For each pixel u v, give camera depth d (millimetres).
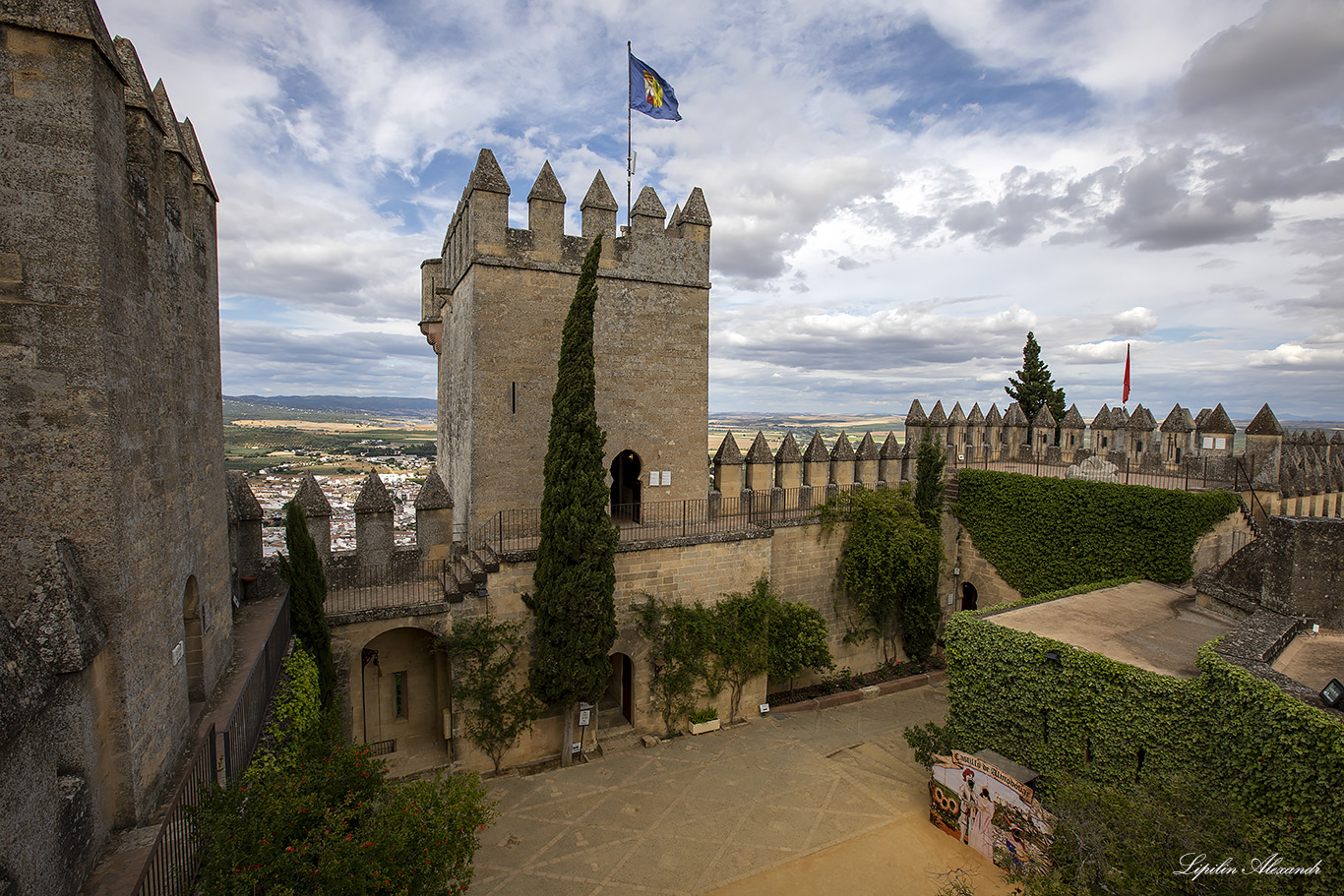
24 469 8141
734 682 23844
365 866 8383
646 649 22406
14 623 7605
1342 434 32562
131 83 9914
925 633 28938
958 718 19609
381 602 19328
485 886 15422
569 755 20656
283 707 13398
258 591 19047
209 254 14016
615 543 19672
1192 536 22828
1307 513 26969
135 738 9109
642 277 23500
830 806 18938
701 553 23016
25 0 7859
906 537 26812
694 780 20109
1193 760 14273
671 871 16031
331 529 20406
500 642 19828
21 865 6461
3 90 7891
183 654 11312
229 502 18234
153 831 8977
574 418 19000
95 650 8172
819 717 24781
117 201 8945
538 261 21859
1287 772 12406
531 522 22281
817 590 27469
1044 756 17344
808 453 27500
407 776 19453
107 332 8516
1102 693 16062
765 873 16016
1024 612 20422
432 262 29125
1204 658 14258
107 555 8578
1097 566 25484
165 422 10828
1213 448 28234
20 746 6504
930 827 18000
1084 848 12734
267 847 7902
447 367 27281
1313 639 16156
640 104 24062
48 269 8117
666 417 24344
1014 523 28578
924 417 31562
